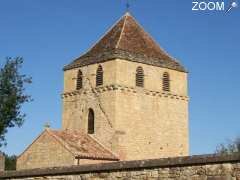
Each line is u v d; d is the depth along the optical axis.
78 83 66.19
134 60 63.25
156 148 63.50
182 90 67.06
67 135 59.97
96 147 60.09
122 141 60.84
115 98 61.47
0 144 42.00
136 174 27.44
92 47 67.31
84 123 64.38
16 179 33.00
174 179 26.00
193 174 25.38
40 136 58.94
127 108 61.94
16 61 43.75
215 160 24.59
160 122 64.31
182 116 66.50
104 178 28.67
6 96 42.81
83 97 65.00
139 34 67.88
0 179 33.75
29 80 44.06
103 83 63.00
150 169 26.97
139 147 62.09
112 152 60.44
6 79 43.09
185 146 66.12
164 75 65.81
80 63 66.06
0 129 42.12
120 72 62.12
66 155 55.97
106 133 61.72
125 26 67.81
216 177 24.55
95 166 29.12
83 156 55.75
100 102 62.97
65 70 67.81
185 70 67.69
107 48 64.62
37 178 31.89
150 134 63.25
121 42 64.94
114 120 61.19
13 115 42.72
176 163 25.95
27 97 43.88
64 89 67.50
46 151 57.97
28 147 59.72
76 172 29.95
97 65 64.12
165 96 65.19
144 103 63.34
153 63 64.75
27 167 59.31
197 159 25.22
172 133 65.25
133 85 62.81
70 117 66.19
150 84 64.19
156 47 68.06
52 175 31.16
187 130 66.62
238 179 23.83
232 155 24.09
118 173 28.14
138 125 62.47
